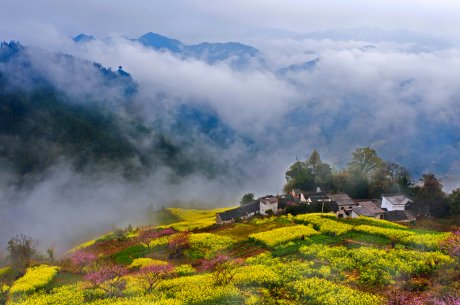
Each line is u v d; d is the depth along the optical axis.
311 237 61.75
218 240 66.56
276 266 47.72
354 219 73.75
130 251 68.75
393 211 88.06
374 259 46.00
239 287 42.25
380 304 35.16
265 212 101.06
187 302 38.88
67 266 60.09
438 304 32.06
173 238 67.94
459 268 40.94
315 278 42.28
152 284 42.59
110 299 40.56
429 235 55.12
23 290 46.50
